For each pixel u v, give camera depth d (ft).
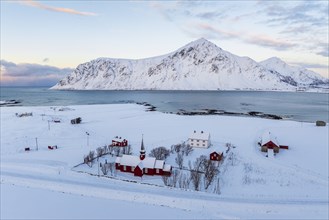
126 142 246.47
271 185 159.53
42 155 215.72
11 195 136.56
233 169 188.65
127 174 176.14
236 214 120.78
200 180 164.04
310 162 205.16
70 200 131.44
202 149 240.94
